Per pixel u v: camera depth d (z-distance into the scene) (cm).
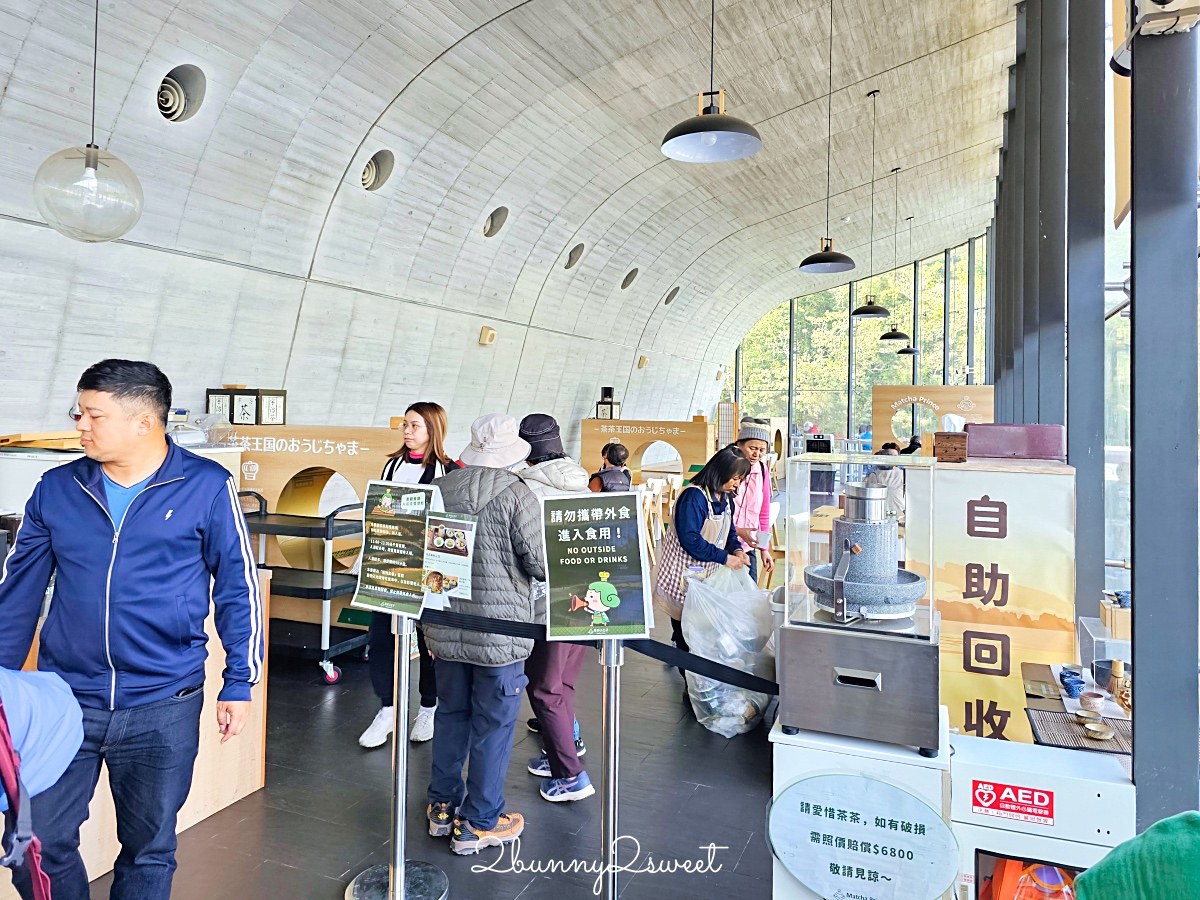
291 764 305
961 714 245
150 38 485
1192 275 176
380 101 657
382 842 249
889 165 1167
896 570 165
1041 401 484
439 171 782
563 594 197
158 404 167
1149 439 178
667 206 1162
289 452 436
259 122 590
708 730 350
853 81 839
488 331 1005
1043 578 236
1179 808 177
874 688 156
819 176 1175
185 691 170
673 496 794
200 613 174
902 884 154
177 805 172
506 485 236
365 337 816
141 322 583
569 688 286
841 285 1958
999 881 162
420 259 849
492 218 925
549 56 692
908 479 240
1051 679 236
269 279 683
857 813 156
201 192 590
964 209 1483
